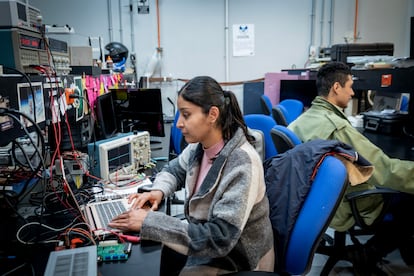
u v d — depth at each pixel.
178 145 2.73
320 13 4.91
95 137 2.01
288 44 4.97
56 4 4.59
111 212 1.30
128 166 1.83
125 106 2.76
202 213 1.13
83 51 2.76
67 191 1.43
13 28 1.29
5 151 1.67
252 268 1.12
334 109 1.93
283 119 2.92
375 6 4.93
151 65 4.77
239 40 4.91
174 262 1.36
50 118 1.47
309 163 1.16
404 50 5.06
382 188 1.68
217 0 4.79
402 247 2.04
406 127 2.66
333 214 1.05
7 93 1.06
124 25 4.72
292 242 1.12
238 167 1.05
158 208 1.38
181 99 1.09
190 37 4.84
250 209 1.03
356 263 1.95
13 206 1.35
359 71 2.72
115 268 0.97
